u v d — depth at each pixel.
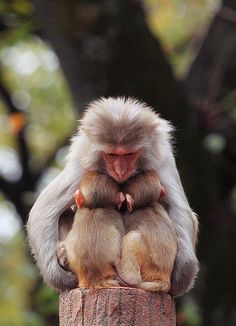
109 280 9.16
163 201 10.06
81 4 15.41
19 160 23.83
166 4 25.45
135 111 10.00
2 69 26.22
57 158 25.45
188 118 16.72
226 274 17.78
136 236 9.30
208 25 20.36
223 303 17.89
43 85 28.56
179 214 9.97
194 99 18.23
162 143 10.15
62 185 10.10
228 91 19.05
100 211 9.39
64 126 28.09
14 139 25.05
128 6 15.63
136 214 9.53
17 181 23.48
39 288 20.31
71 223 10.32
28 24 20.28
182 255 9.73
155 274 9.28
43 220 10.06
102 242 9.21
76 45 15.50
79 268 9.24
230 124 18.75
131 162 9.81
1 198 29.06
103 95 15.61
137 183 9.65
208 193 17.42
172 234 9.52
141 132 9.85
